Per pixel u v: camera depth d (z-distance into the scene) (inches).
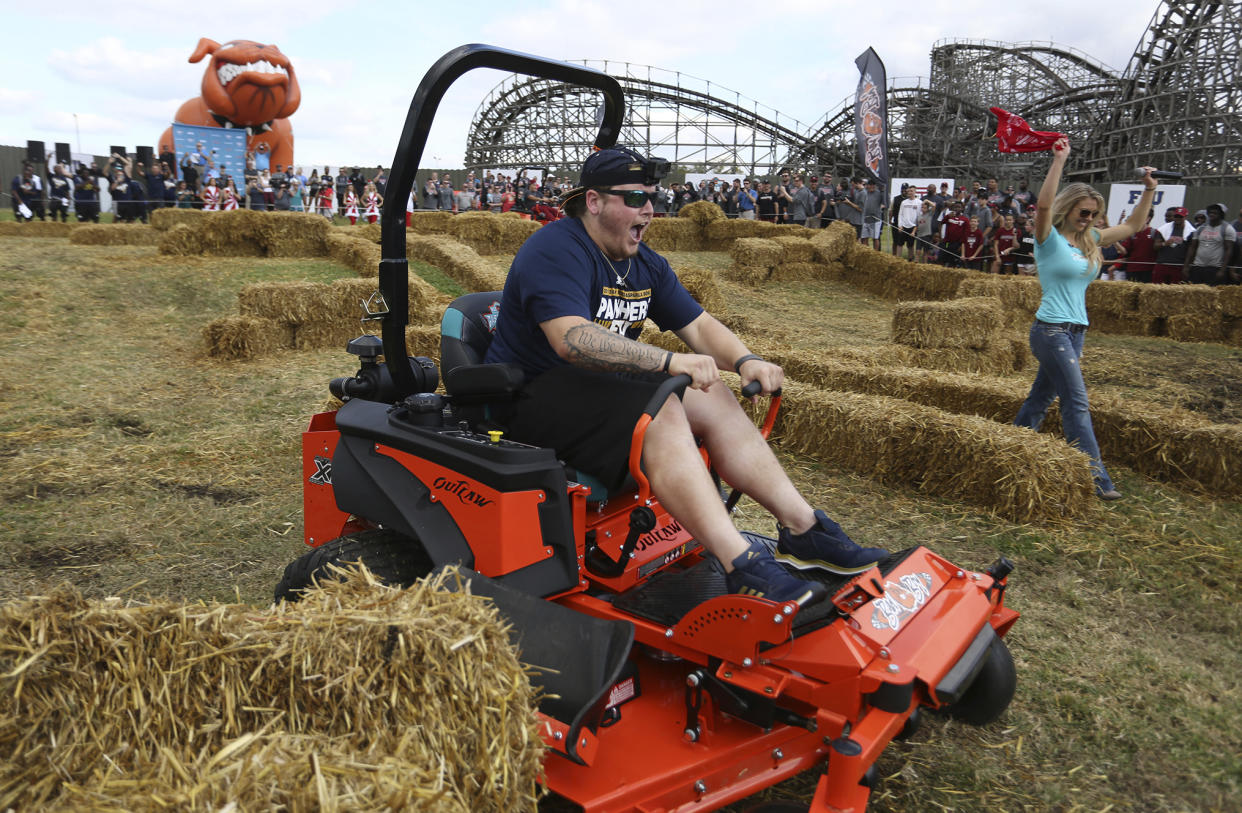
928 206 679.1
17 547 163.5
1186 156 1360.7
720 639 89.2
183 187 888.9
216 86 1223.5
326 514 127.3
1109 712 119.9
